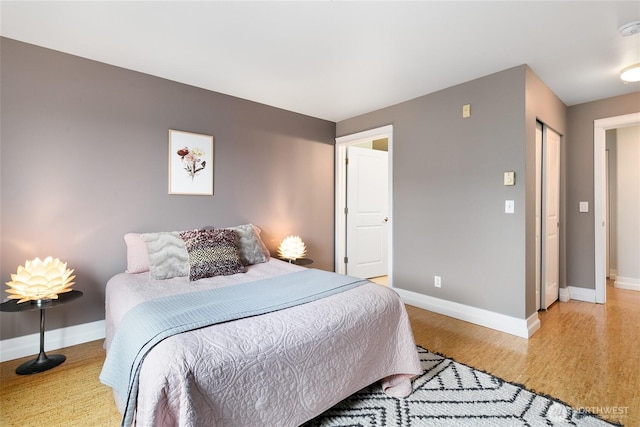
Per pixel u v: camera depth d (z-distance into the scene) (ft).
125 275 7.66
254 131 11.06
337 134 13.64
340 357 4.83
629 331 8.48
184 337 3.91
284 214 12.00
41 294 6.16
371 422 4.89
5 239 6.86
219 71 8.61
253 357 3.93
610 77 8.96
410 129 10.77
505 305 8.45
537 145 9.61
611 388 5.78
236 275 7.73
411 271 10.76
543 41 7.02
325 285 6.31
